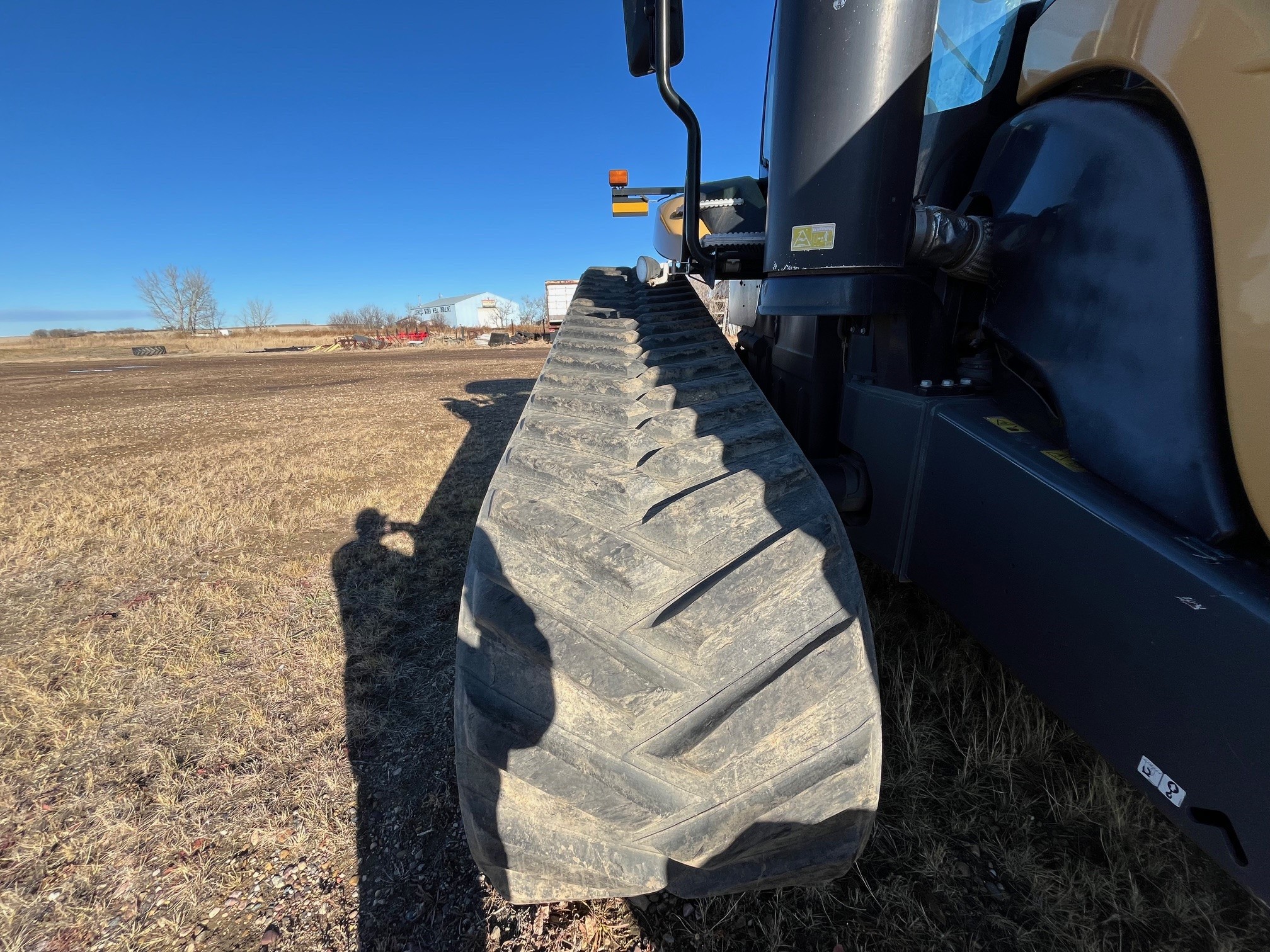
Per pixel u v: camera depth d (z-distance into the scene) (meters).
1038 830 1.50
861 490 1.72
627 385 1.55
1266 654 0.76
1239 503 0.84
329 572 3.23
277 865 1.52
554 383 1.67
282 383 14.62
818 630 0.97
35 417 9.67
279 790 1.76
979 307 1.49
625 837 0.93
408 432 7.31
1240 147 0.76
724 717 0.92
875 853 1.46
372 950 1.30
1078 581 1.04
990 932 1.28
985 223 1.37
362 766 1.84
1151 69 0.90
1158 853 1.42
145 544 3.71
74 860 1.55
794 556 1.04
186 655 2.46
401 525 3.91
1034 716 1.78
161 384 15.32
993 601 1.26
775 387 2.43
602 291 2.90
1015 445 1.22
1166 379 0.92
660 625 0.96
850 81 1.13
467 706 0.96
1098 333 1.06
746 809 0.91
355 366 20.38
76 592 3.09
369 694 2.19
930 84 1.77
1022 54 1.49
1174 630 0.87
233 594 2.99
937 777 1.67
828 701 0.93
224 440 7.23
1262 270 0.75
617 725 0.92
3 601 3.00
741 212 2.92
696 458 1.23
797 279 1.37
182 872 1.51
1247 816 0.78
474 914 1.37
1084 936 1.26
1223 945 1.21
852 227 1.21
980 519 1.29
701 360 1.72
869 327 1.65
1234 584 0.80
